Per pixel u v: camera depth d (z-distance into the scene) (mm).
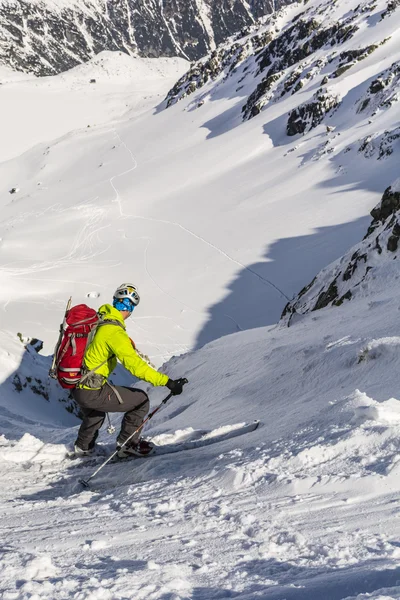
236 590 2508
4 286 61875
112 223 87688
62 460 6949
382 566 2490
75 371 6008
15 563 2953
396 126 84625
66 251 77312
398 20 117688
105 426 14164
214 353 16516
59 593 2533
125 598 2453
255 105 124375
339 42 125750
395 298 11539
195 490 4520
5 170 154250
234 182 95250
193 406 11680
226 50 168125
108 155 141625
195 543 3266
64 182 131375
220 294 59125
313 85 115562
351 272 14875
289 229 70812
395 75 96188
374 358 8094
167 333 52156
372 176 77688
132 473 5988
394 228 14258
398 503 3449
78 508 4570
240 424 7301
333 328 11984
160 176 108438
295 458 4551
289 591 2365
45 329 52781
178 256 70250
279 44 145125
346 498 3723
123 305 6035
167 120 152375
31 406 20578
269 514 3646
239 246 69625
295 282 59531
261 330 18000
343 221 68938
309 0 166250
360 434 4617
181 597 2443
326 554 2842
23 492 5707
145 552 3170
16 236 86250
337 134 92562
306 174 86000
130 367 5766
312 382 8875
